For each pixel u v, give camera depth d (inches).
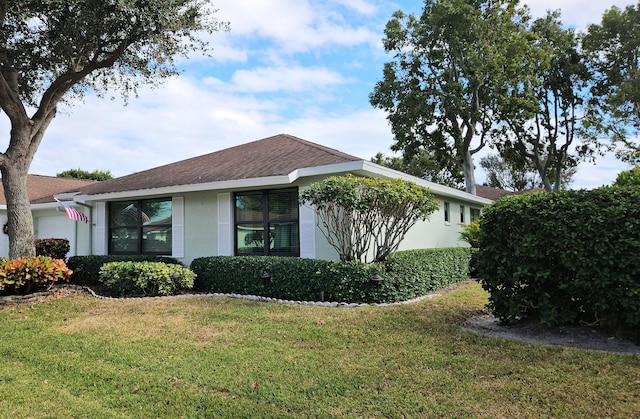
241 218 411.8
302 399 147.1
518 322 239.5
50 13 380.2
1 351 213.0
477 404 138.9
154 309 296.5
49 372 182.2
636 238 192.7
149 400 151.7
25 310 311.0
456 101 920.9
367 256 362.6
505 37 898.7
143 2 366.9
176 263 425.4
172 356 195.5
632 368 164.6
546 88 1144.8
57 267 374.3
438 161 1144.2
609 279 197.0
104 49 438.3
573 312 217.2
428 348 195.5
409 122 957.2
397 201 310.3
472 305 290.5
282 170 369.1
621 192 203.2
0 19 366.3
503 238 233.0
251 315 268.1
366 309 276.8
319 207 323.9
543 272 213.5
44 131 436.1
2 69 411.2
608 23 1064.2
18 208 405.7
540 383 153.3
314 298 316.8
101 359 195.2
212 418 137.5
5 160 400.8
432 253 386.6
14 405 149.3
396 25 997.2
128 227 492.4
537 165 1171.3
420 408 137.5
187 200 443.5
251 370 174.7
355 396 148.3
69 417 139.9
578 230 204.8
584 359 175.3
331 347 201.6
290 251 382.9
